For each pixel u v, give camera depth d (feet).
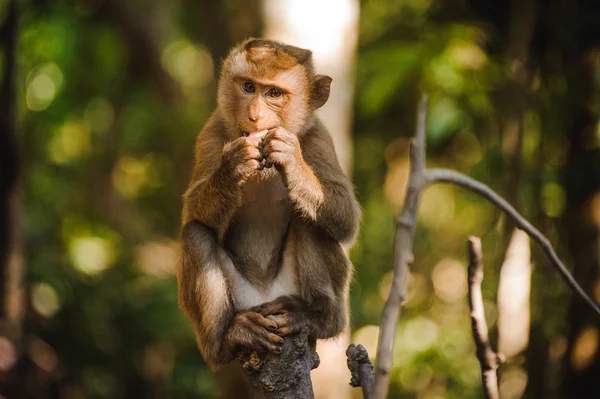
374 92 48.42
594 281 39.06
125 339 62.75
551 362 42.04
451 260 65.36
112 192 76.74
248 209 26.02
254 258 26.05
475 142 54.08
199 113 77.41
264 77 25.22
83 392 58.49
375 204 64.64
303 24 43.29
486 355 17.17
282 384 21.67
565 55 42.32
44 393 51.34
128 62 76.18
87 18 69.72
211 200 24.31
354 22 44.34
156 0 75.25
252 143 23.62
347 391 43.47
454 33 47.21
